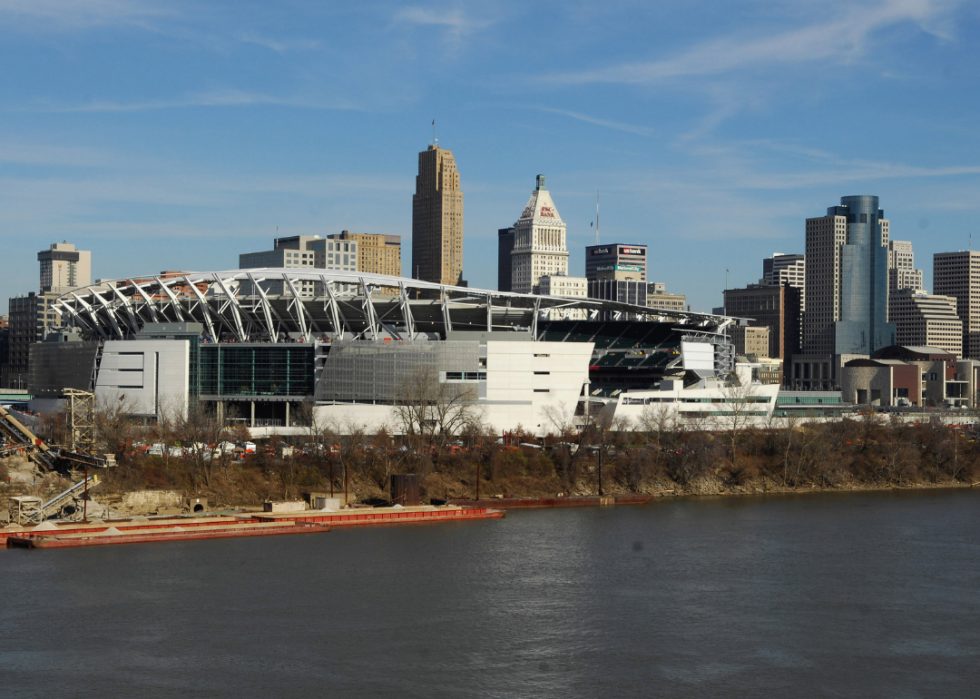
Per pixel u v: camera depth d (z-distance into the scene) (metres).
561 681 116.25
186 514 197.12
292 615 137.38
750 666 121.44
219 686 113.81
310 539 181.88
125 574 155.25
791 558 171.12
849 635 132.38
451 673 118.00
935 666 122.19
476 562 165.88
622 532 190.75
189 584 150.75
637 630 133.00
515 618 137.38
